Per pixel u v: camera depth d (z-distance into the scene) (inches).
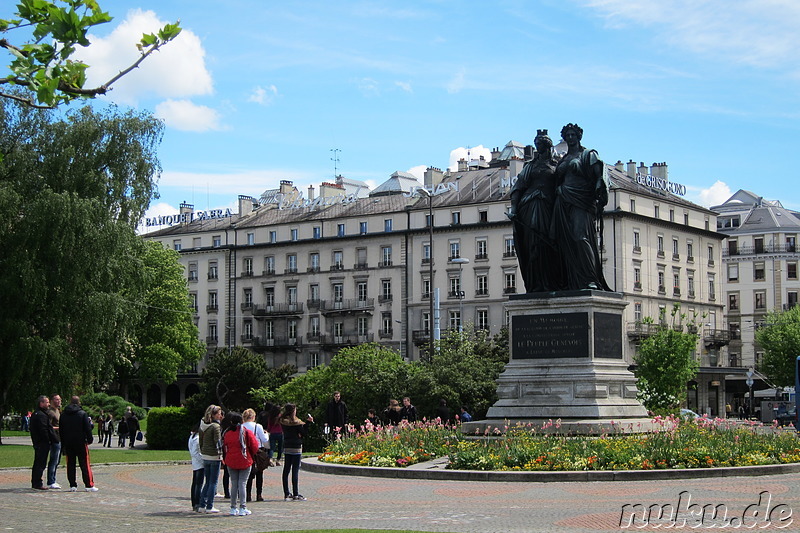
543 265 1170.0
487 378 1888.5
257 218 4719.5
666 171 4281.5
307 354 4407.0
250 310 4571.9
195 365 4655.5
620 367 1131.3
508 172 4106.8
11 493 952.3
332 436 1432.1
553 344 1118.4
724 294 4997.5
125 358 2792.8
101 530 675.4
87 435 972.6
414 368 1919.3
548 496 818.2
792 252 4904.0
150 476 1178.6
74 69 427.8
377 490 900.6
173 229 4904.0
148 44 432.8
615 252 3779.5
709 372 4092.0
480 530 641.6
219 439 784.3
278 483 1006.4
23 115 1964.8
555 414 1091.3
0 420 1936.5
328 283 4379.9
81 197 1950.1
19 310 1846.7
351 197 4520.2
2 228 1824.6
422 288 4141.2
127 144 2052.2
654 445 986.1
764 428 1311.5
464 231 4045.3
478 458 981.8
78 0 411.5
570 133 1178.6
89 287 1916.8
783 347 3880.4
